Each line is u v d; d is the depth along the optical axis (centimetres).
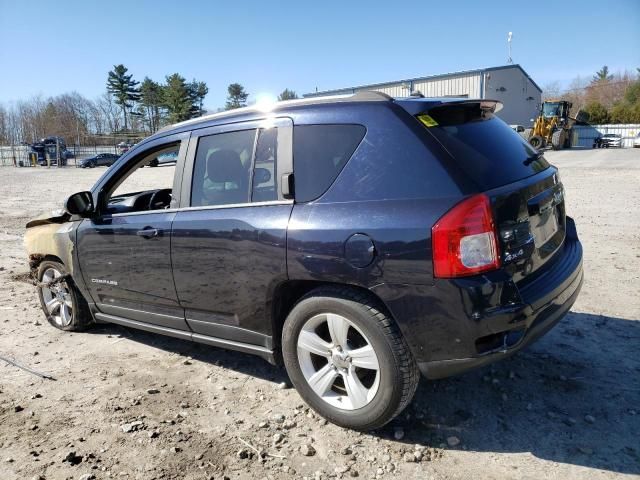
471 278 255
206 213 349
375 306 280
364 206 281
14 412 342
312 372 315
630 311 466
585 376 357
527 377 359
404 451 286
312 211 298
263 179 328
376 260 271
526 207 285
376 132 290
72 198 411
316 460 282
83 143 7969
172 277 371
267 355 336
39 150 5362
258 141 335
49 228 473
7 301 590
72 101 8981
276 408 337
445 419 314
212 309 354
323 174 302
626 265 606
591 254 663
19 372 404
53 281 480
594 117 6222
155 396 359
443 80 3928
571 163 2392
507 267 267
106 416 334
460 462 275
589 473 262
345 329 294
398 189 275
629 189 1317
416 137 279
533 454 279
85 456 292
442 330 263
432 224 259
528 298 273
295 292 322
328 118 309
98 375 395
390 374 279
